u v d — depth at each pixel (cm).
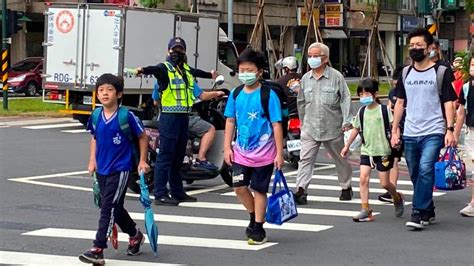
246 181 937
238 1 5359
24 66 4153
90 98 2445
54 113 2936
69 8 2436
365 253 905
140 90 2420
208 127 1346
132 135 847
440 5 2027
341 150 1252
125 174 845
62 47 2450
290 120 1622
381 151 1102
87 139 2180
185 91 1223
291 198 947
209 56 2712
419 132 1020
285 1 5688
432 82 1006
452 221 1104
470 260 871
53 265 845
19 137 2202
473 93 1132
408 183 1494
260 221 947
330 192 1376
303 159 1249
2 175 1504
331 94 1227
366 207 1104
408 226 1038
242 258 882
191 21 2616
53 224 1061
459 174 1065
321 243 959
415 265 849
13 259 870
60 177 1497
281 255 895
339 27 5947
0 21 4347
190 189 1395
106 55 2388
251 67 916
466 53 1794
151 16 2456
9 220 1087
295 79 1612
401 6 6806
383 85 5403
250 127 921
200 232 1025
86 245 941
